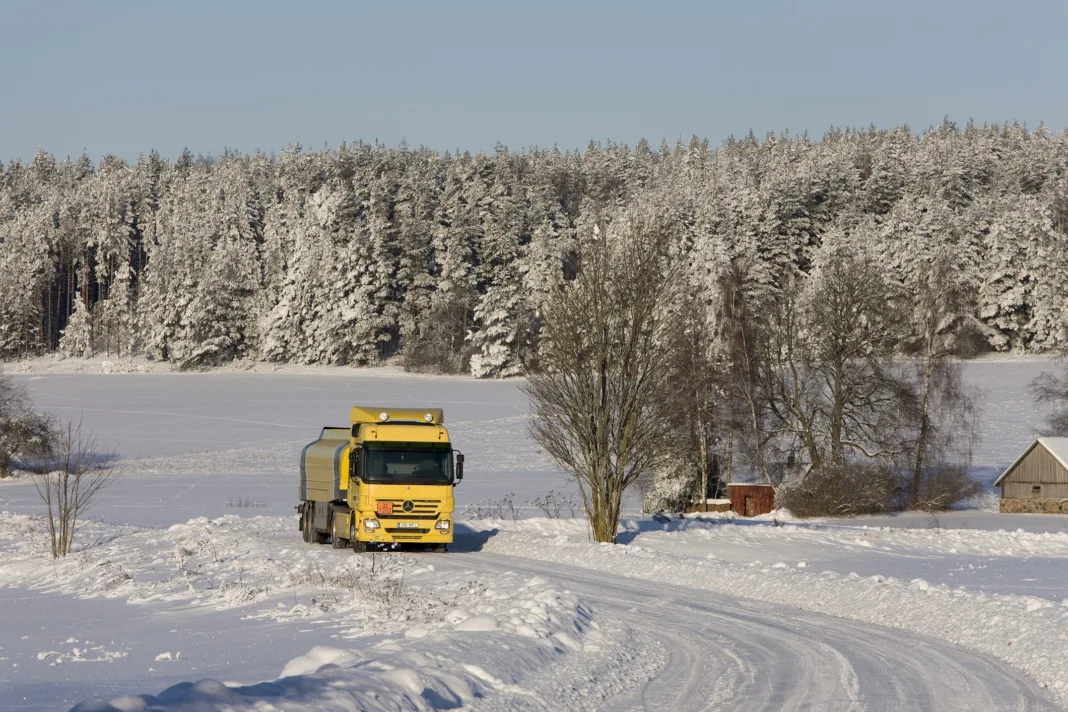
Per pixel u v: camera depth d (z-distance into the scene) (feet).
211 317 403.34
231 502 154.61
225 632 51.19
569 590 60.08
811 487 168.25
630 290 98.73
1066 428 227.20
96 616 61.05
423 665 33.91
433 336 399.44
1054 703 35.17
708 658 43.45
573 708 33.24
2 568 86.22
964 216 376.89
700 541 103.50
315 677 29.76
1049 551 110.73
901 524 156.46
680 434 106.93
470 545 95.91
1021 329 365.40
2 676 39.91
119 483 182.60
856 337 183.93
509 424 268.41
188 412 296.92
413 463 88.12
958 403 193.98
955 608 53.52
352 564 76.43
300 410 300.40
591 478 98.17
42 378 381.40
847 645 46.98
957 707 34.40
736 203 400.06
